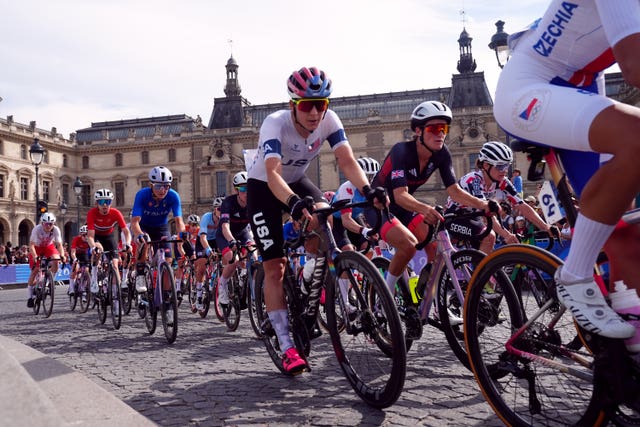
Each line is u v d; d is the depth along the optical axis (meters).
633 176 1.39
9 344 3.87
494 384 2.24
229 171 57.66
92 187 61.97
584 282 1.60
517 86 1.80
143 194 6.13
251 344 5.02
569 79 1.79
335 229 5.13
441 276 3.31
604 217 1.48
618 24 1.39
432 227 3.24
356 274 2.73
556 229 2.87
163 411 2.77
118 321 6.43
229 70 61.75
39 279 8.78
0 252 24.81
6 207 52.50
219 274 6.87
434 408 2.66
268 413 2.66
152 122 67.19
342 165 3.22
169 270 5.27
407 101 60.62
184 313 8.38
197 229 10.16
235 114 60.56
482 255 2.96
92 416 2.14
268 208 3.38
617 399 1.62
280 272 3.36
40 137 56.94
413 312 3.53
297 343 3.27
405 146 3.69
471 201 3.55
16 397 1.48
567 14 1.67
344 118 56.78
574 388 2.00
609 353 1.61
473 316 2.27
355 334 2.79
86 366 4.12
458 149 52.78
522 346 2.08
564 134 1.59
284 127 3.21
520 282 2.26
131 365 4.11
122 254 7.86
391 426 2.40
